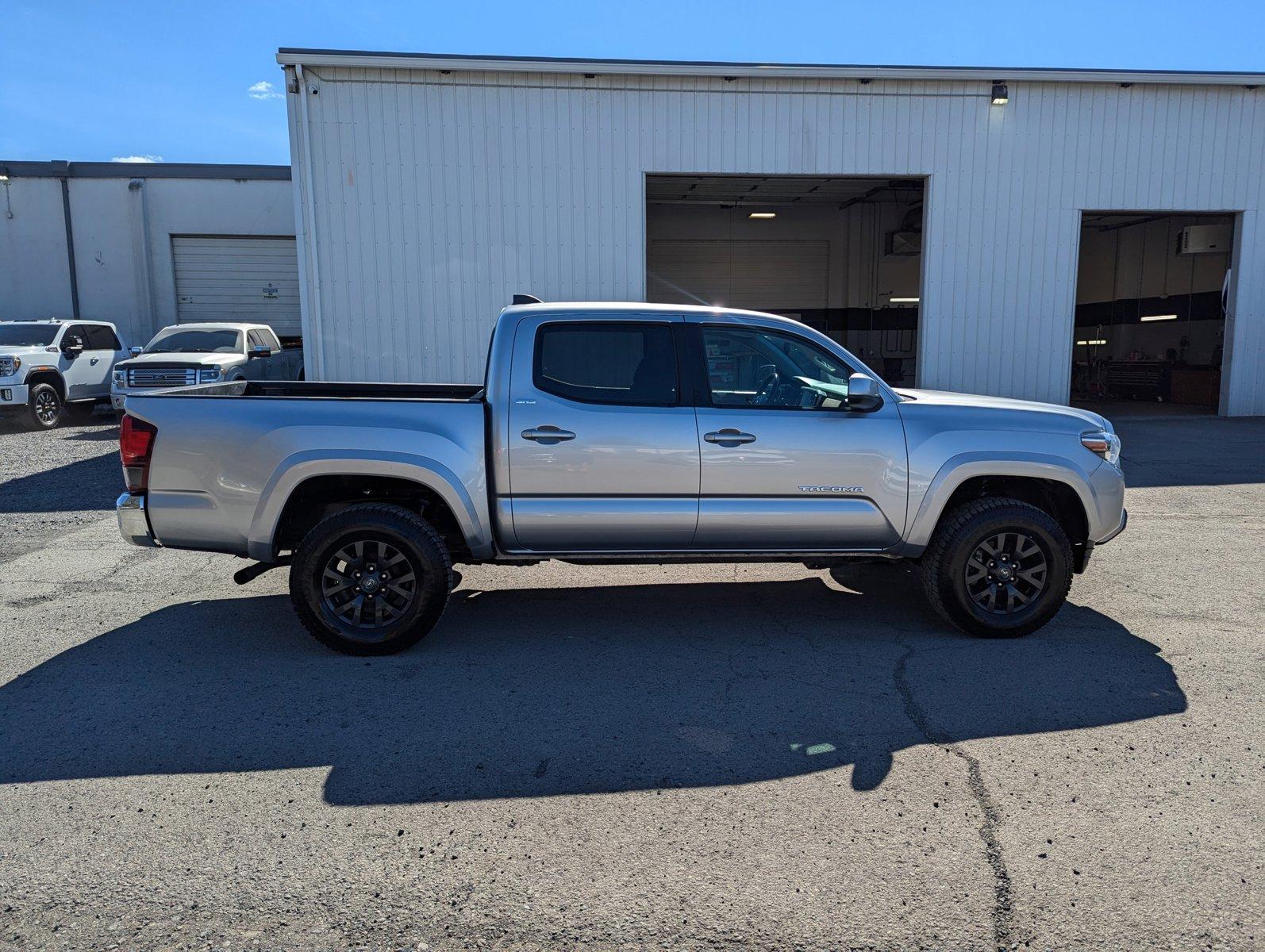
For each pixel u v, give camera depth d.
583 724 3.91
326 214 13.53
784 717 3.97
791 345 5.03
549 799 3.27
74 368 16.08
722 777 3.43
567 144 13.79
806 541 4.98
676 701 4.16
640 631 5.19
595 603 5.76
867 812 3.17
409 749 3.68
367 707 4.11
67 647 4.93
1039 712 4.00
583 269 14.01
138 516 4.70
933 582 4.99
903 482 4.93
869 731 3.82
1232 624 5.27
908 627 5.25
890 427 4.94
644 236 14.04
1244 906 2.63
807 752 3.63
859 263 22.34
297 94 13.24
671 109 13.89
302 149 13.37
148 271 21.06
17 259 20.81
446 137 13.59
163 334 15.59
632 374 4.88
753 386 4.98
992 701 4.14
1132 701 4.13
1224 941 2.48
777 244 22.30
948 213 14.59
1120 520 5.19
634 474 4.80
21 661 4.71
